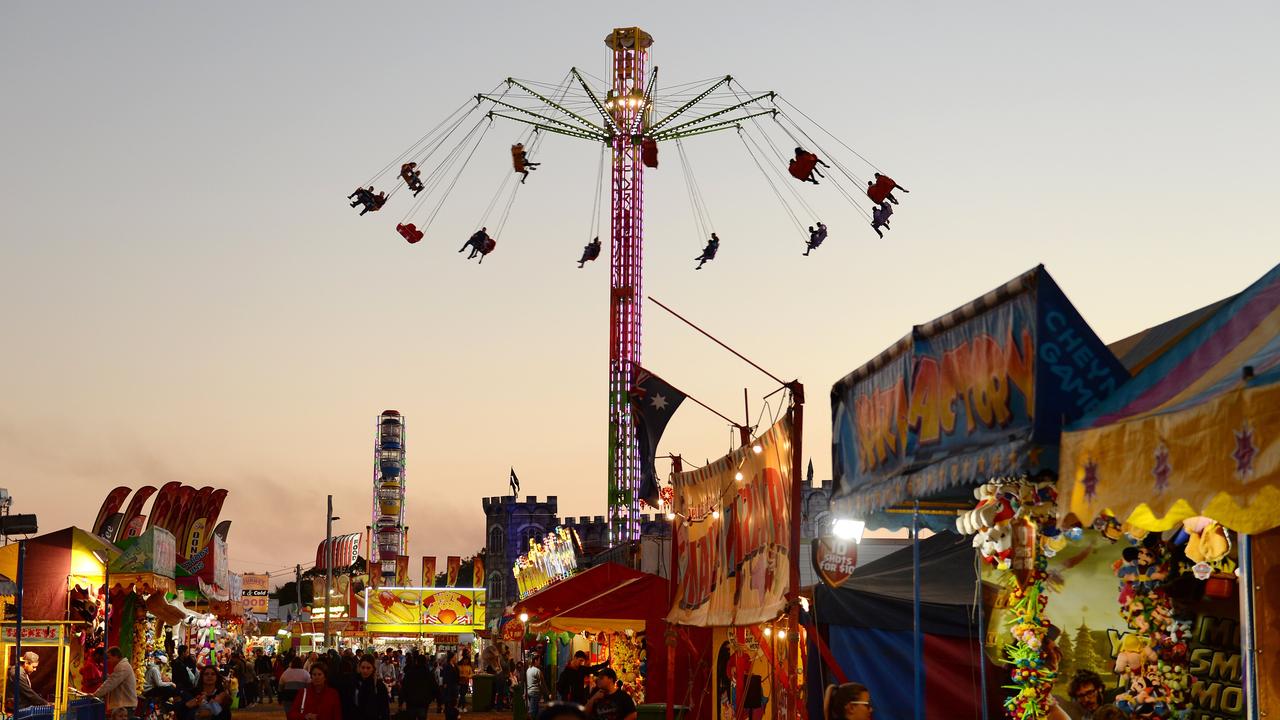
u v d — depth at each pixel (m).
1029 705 9.81
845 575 12.31
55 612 23.75
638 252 61.66
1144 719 9.64
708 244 44.66
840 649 16.78
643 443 25.38
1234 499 6.43
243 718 38.84
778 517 15.92
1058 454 8.41
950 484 9.41
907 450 10.39
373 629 80.94
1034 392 8.37
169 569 27.83
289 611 113.50
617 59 63.22
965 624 15.66
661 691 25.67
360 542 88.94
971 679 15.79
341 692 19.25
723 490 19.61
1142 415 7.30
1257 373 6.57
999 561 9.66
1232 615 9.42
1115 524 9.88
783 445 15.66
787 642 14.89
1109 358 8.46
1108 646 11.13
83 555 24.23
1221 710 9.32
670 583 24.95
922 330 10.20
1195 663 9.63
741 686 19.02
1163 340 9.30
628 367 59.97
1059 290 8.47
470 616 81.94
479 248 49.12
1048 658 9.84
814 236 41.44
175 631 39.12
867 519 12.40
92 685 22.73
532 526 125.00
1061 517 7.96
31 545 23.92
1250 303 7.89
